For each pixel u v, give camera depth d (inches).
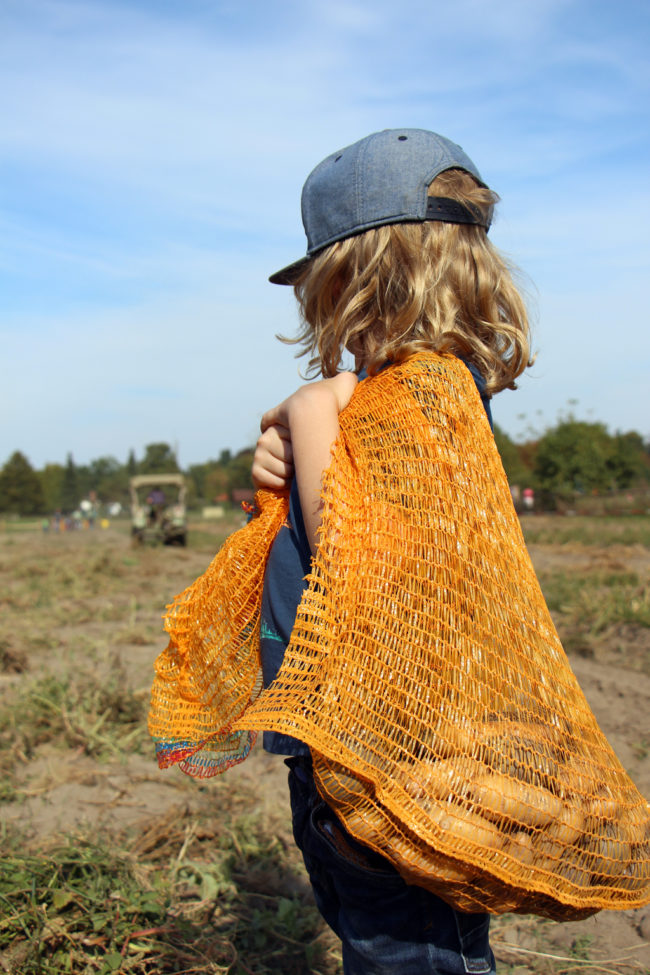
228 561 57.3
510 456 1910.7
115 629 302.7
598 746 46.8
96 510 2559.1
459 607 45.1
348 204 53.2
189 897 107.3
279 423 54.9
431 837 42.1
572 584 364.2
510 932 102.7
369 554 46.2
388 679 44.1
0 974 82.9
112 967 86.0
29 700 183.8
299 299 60.7
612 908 45.7
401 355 50.6
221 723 57.4
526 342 54.9
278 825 128.4
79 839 113.1
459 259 52.8
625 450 1921.8
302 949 96.9
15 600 381.4
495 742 43.6
